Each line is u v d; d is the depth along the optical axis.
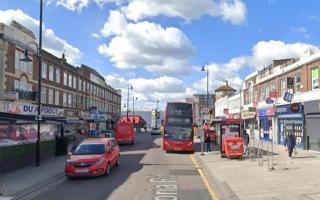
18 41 39.22
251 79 52.06
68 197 13.24
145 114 120.12
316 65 30.08
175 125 33.31
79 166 17.52
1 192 14.14
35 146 23.95
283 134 37.44
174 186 15.05
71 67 60.53
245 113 51.16
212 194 13.24
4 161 19.48
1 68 36.09
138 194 13.36
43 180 17.31
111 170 20.58
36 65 45.09
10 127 20.41
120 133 45.06
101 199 12.65
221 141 27.14
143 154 31.42
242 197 12.23
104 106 88.06
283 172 17.72
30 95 41.91
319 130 29.03
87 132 67.44
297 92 33.97
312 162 21.59
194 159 27.00
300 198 11.50
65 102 57.44
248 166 20.97
